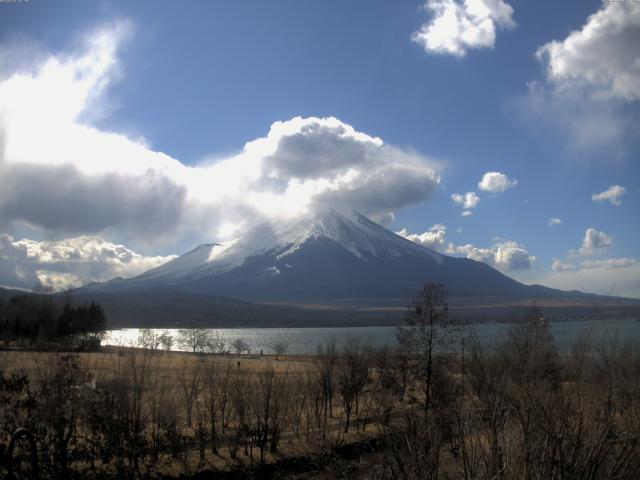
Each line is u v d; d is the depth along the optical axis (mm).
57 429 21328
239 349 132000
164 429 27531
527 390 11312
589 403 11375
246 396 32688
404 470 11133
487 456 10484
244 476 27281
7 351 27828
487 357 23281
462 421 11602
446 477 10938
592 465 9766
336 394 45062
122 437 24000
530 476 9844
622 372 14258
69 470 21484
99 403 23250
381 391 32438
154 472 25203
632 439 10266
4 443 19656
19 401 21406
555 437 9805
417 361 36219
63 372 22578
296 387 39750
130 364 29109
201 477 26453
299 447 30734
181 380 36094
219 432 33125
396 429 12898
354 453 28562
